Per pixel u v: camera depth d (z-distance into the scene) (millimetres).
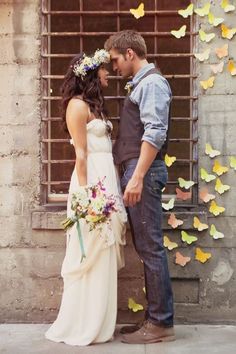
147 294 5418
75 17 6078
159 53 6078
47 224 5949
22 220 5992
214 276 5934
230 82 5906
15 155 5980
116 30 6105
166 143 5375
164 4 6086
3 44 5938
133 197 5152
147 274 5359
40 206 6000
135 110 5316
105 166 5395
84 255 5305
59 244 5977
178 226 5898
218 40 5910
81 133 5324
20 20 5934
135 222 5312
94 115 5422
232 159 5914
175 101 6047
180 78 6047
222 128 5914
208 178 5914
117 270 5637
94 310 5352
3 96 5961
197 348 5301
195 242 5934
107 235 5320
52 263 5992
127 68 5375
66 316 5418
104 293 5352
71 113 5328
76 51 6098
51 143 6086
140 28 6094
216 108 5914
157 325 5391
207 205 5945
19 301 6016
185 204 5992
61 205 6020
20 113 5961
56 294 6004
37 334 5668
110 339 5438
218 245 5930
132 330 5641
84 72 5363
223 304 5949
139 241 5340
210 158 5934
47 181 6055
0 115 5961
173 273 5934
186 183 5922
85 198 5184
